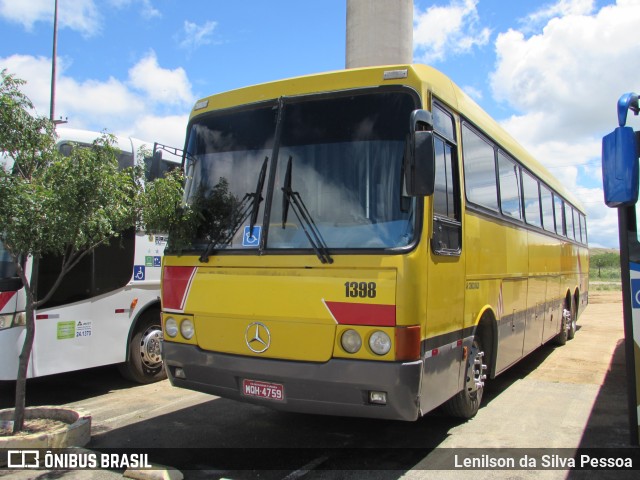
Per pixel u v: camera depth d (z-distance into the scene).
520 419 6.11
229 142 5.09
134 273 7.72
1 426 5.41
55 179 4.91
